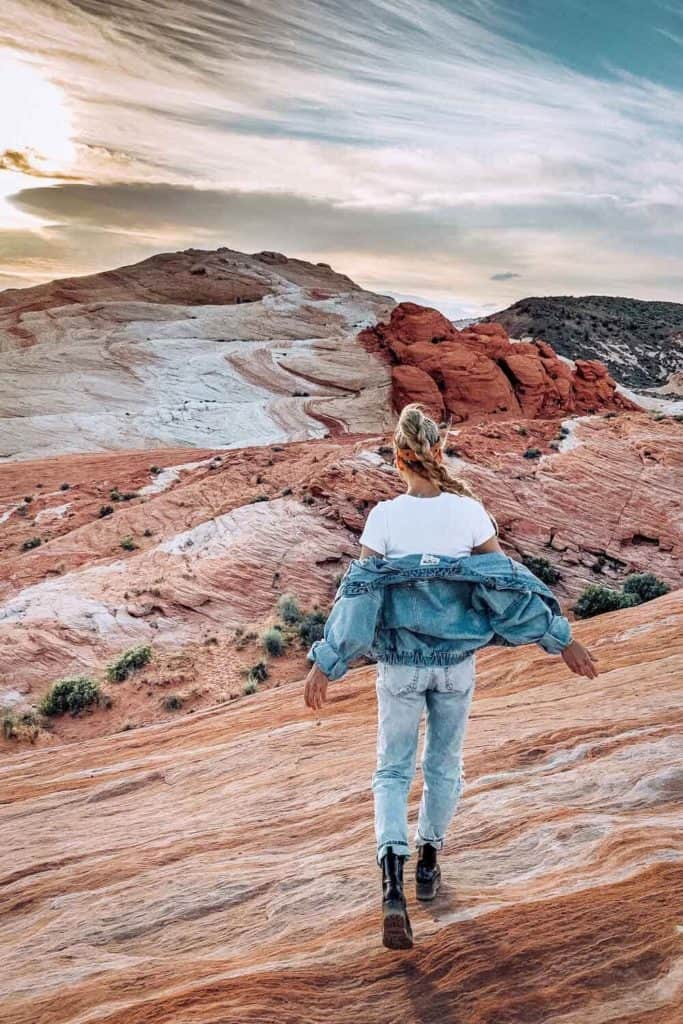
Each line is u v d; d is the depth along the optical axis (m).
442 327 87.75
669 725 6.12
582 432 40.56
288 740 8.84
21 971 3.88
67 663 24.22
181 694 22.06
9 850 6.60
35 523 39.28
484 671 10.84
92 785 8.93
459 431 40.19
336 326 120.75
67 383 82.06
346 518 32.41
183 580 28.66
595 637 10.80
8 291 135.25
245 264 157.25
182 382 84.00
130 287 142.12
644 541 33.84
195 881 4.62
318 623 26.03
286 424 74.19
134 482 45.66
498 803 4.95
